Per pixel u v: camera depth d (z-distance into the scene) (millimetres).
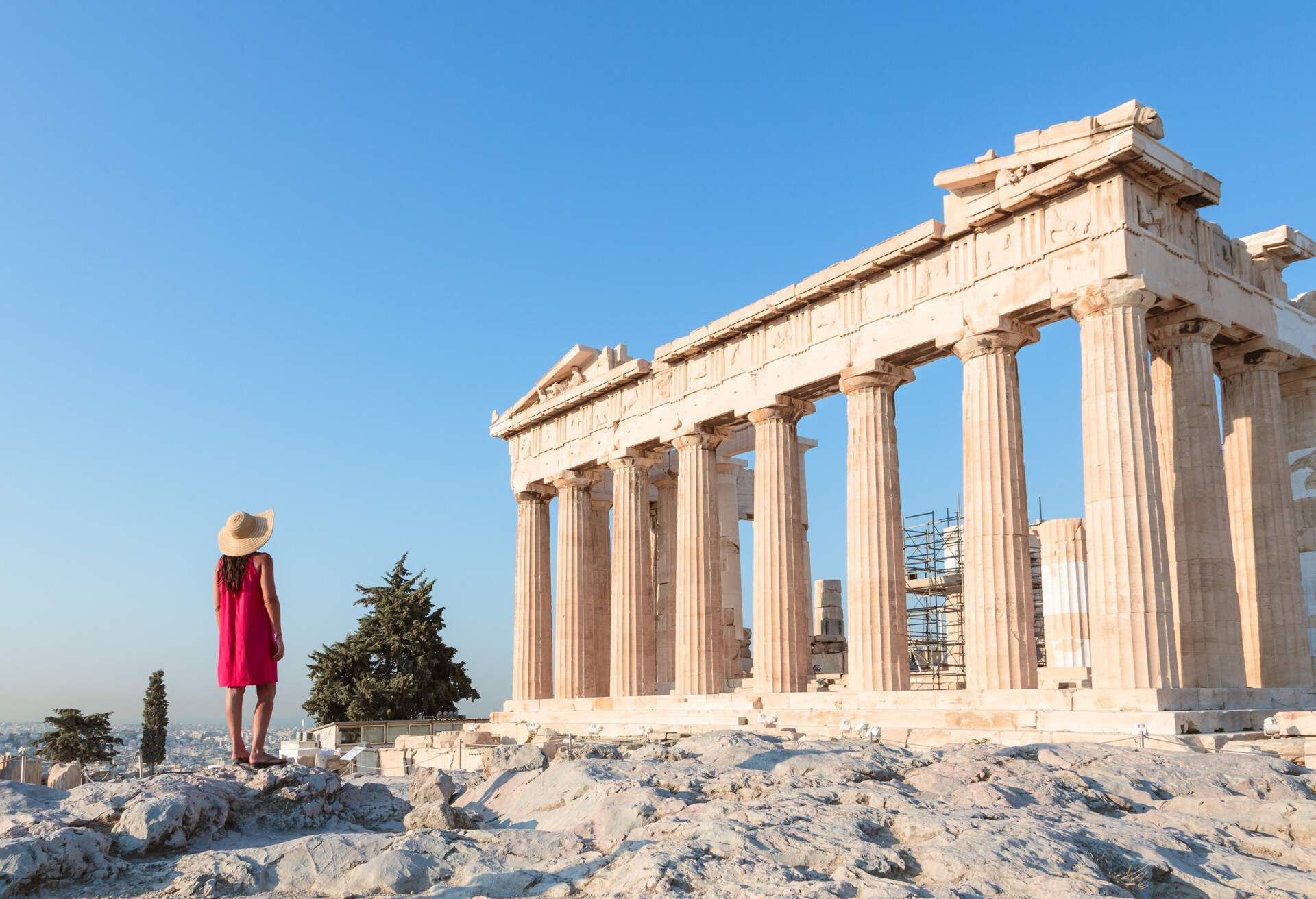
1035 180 29234
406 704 65875
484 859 10977
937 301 32500
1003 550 29625
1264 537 31953
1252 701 27469
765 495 38344
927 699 30359
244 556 14969
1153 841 11102
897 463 34844
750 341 39594
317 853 11219
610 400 47000
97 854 11297
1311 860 11344
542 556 52719
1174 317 29797
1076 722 25328
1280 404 32812
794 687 36812
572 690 48156
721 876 9438
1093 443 27594
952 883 9500
